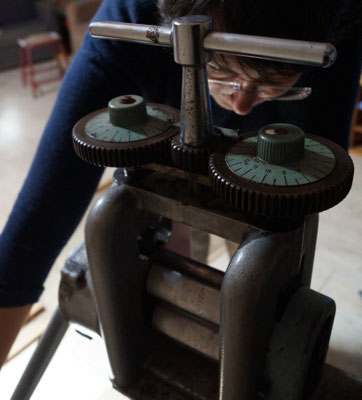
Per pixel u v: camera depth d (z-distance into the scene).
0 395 1.01
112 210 0.46
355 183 1.09
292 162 0.36
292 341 0.42
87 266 0.55
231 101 0.57
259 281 0.37
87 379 0.94
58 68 4.50
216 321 0.48
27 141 3.06
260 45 0.31
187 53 0.35
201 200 0.43
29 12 5.04
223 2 0.39
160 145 0.41
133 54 0.64
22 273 0.61
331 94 0.78
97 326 0.55
